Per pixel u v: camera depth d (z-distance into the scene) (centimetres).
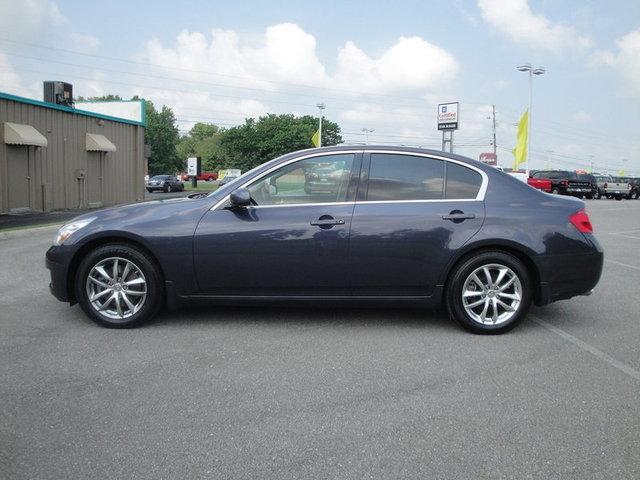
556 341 490
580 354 456
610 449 301
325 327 521
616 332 520
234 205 502
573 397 369
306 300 509
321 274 501
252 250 498
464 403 358
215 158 13650
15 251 988
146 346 462
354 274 501
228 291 509
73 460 285
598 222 1816
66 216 1734
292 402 356
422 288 505
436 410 347
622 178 4522
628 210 2502
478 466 283
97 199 2303
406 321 545
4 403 351
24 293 645
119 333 497
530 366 427
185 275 503
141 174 2655
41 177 1934
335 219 498
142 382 386
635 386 389
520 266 500
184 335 493
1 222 1497
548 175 3916
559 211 512
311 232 496
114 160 2427
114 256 504
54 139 2002
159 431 317
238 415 338
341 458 290
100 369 409
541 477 274
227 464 283
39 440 305
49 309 574
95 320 511
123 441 305
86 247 512
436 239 498
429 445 304
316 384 386
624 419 337
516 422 332
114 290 510
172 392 370
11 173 1791
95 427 321
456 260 500
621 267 900
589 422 333
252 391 373
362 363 428
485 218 501
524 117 3931
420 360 437
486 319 506
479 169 521
